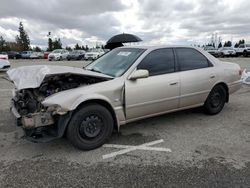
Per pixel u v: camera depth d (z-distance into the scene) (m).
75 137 3.60
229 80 5.40
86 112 3.60
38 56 44.03
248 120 5.12
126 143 4.03
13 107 4.04
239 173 3.12
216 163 3.37
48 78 3.72
